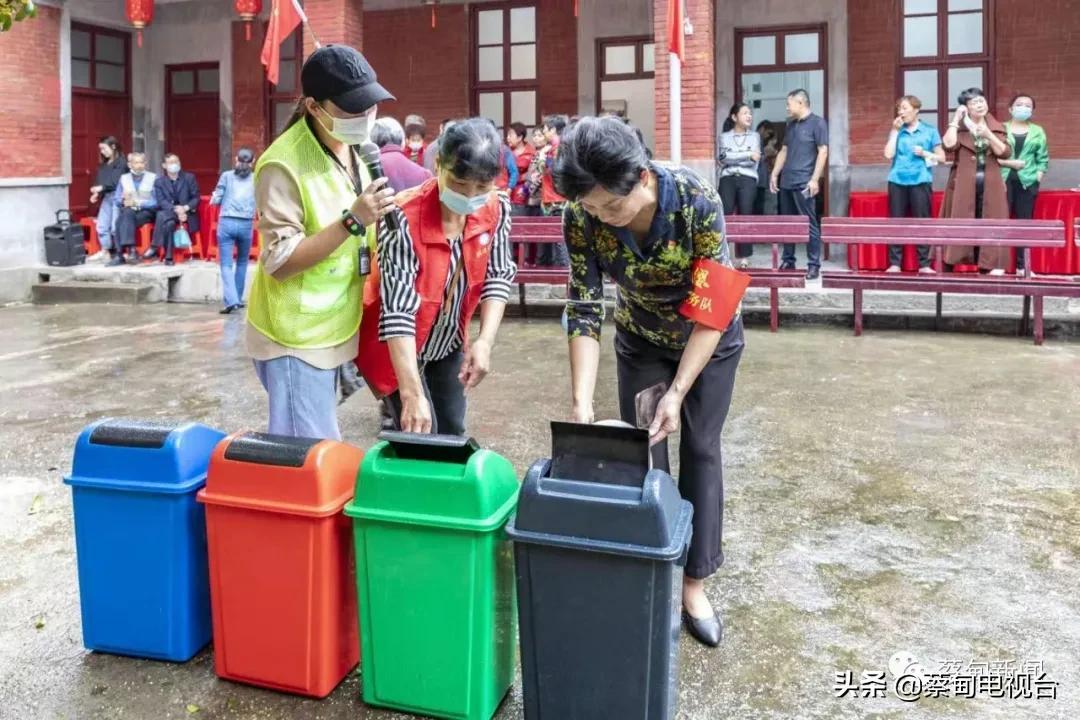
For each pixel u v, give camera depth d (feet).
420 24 44.11
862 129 38.63
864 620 9.47
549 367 22.30
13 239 36.81
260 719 7.79
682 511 7.12
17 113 36.86
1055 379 20.24
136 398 19.45
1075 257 27.73
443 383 10.41
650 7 40.45
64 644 9.07
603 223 7.96
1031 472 13.99
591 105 41.75
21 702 8.04
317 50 8.16
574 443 7.10
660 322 8.78
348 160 9.11
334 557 7.91
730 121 30.73
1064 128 36.27
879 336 25.90
